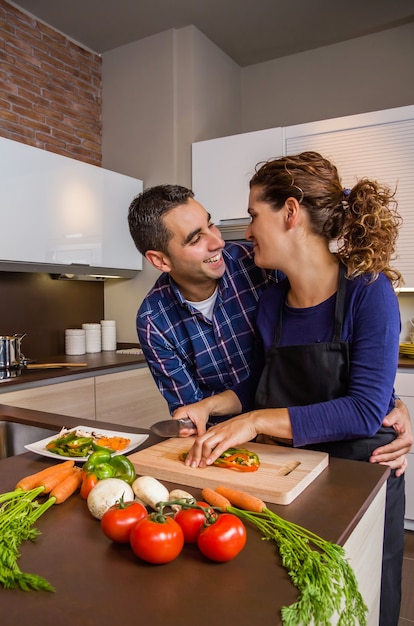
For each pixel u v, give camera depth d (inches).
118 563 26.7
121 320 147.3
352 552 32.0
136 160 143.2
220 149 128.3
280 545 27.6
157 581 24.9
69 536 29.9
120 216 133.0
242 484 35.0
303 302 45.1
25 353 126.9
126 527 27.7
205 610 22.5
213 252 52.3
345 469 40.4
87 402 107.3
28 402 94.3
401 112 107.5
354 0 122.2
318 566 24.5
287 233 41.9
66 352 132.3
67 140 138.5
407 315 125.2
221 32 137.5
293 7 125.5
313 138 117.5
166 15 129.2
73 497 35.9
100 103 149.2
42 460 44.9
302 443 39.2
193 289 56.3
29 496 33.0
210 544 25.9
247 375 59.4
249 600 23.2
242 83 157.0
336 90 142.7
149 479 33.0
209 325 58.1
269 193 41.9
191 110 134.4
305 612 22.2
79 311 142.2
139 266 140.4
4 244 103.0
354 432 38.6
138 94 142.5
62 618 22.0
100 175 126.3
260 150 123.5
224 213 128.0
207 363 59.8
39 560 27.1
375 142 110.6
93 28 135.3
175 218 50.3
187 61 134.8
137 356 128.3
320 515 31.9
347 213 42.3
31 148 108.3
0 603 23.3
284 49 146.6
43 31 131.7
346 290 42.2
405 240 108.1
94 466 35.3
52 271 115.9
